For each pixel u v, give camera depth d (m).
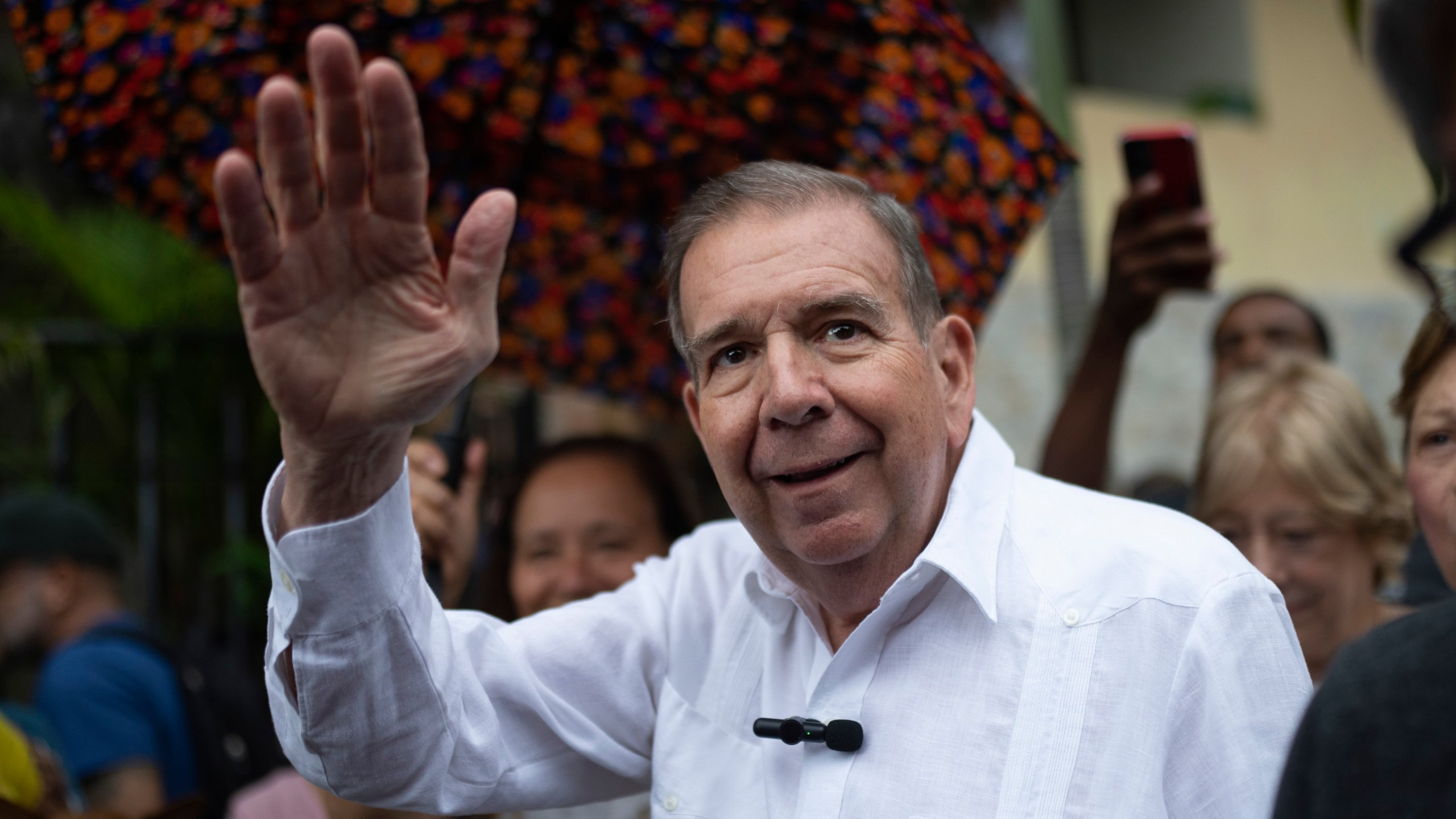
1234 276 6.64
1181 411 6.24
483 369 1.27
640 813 2.40
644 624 1.72
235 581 4.13
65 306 5.00
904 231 1.53
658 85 2.52
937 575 1.48
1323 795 0.91
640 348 2.77
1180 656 1.38
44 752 2.24
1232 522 2.21
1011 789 1.36
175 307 4.44
